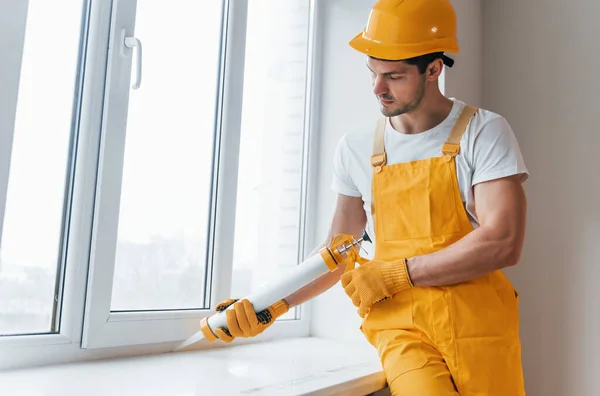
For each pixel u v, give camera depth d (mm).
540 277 1969
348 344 1762
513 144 1245
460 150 1271
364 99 1944
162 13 1518
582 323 1877
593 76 1958
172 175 1539
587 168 1930
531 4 2111
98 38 1326
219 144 1653
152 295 1478
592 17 1982
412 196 1291
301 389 1097
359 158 1431
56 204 1282
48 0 1272
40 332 1243
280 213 1899
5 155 1131
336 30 2045
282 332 1829
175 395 1017
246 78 1794
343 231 1492
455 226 1255
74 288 1274
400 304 1239
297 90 1990
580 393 1857
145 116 1469
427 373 1144
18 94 1211
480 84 2158
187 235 1576
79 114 1315
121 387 1058
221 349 1570
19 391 998
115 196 1343
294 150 1967
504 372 1162
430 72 1304
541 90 2053
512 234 1167
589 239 1896
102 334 1304
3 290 1187
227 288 1637
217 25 1680
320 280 1428
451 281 1186
